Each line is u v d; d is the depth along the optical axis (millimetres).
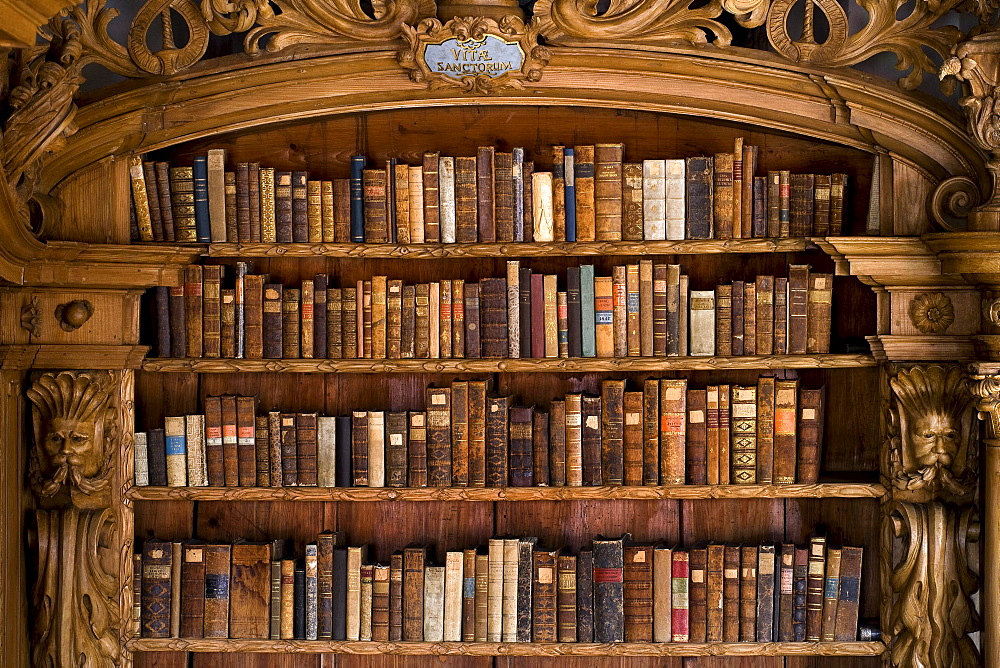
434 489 3086
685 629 3076
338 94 3010
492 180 3074
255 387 3344
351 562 3125
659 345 3061
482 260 3299
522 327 3084
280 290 3121
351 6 2889
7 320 2980
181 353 3139
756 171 3207
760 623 3059
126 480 3115
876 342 2975
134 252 2973
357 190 3100
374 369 3082
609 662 3275
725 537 3268
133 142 3047
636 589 3084
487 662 3289
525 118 3242
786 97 2961
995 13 2926
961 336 2906
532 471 3104
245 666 3314
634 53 2920
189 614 3135
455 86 2977
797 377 3258
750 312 3043
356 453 3117
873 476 3152
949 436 2916
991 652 2812
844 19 2824
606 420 3076
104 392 3062
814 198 3035
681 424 3066
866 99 2879
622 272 3064
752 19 2854
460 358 3096
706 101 2986
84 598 3021
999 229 2680
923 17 2787
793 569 3051
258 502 3336
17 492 2988
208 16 2900
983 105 2691
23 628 3021
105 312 3070
